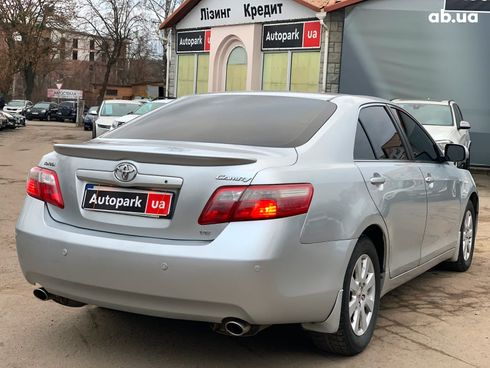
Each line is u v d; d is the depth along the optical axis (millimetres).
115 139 4043
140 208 3336
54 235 3477
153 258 3176
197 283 3111
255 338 4066
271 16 19062
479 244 7496
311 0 18062
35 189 3734
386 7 16922
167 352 3814
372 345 4000
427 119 12805
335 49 17547
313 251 3289
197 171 3234
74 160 3582
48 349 3812
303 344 3980
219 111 4285
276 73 19375
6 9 48594
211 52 21234
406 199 4309
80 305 3793
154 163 3330
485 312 4770
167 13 45125
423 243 4766
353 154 3906
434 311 4770
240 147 3584
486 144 16547
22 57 50094
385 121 4555
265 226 3113
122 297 3311
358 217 3627
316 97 4285
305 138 3705
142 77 69125
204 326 4273
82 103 38000
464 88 16672
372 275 3920
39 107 47281
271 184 3172
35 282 3641
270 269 3082
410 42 16891
